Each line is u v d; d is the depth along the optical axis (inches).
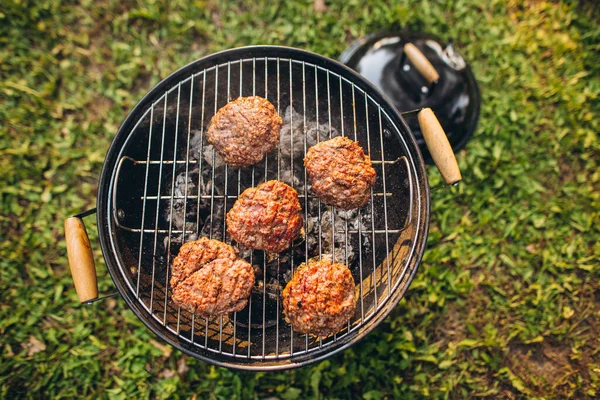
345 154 24.5
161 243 26.5
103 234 23.3
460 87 29.5
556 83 33.9
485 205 33.0
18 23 34.4
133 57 34.6
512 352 31.6
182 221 26.8
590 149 33.5
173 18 35.0
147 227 26.3
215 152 26.9
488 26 34.9
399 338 31.0
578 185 33.4
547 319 31.5
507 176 33.1
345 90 26.3
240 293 23.6
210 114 27.6
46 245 32.3
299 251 26.6
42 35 34.6
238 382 30.3
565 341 31.5
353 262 26.4
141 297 24.0
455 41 34.9
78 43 34.9
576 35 34.7
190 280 23.5
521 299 32.0
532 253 32.5
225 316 25.7
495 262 32.6
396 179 25.8
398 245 25.2
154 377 30.9
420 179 24.1
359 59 30.9
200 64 25.3
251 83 27.6
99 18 35.0
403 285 23.5
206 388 30.6
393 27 35.0
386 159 26.7
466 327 31.7
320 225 26.0
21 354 31.0
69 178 33.3
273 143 25.3
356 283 26.0
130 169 25.6
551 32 35.0
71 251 22.2
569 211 32.6
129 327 31.6
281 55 25.7
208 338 24.4
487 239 32.5
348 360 30.9
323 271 23.5
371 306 24.9
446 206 32.8
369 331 23.0
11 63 34.3
